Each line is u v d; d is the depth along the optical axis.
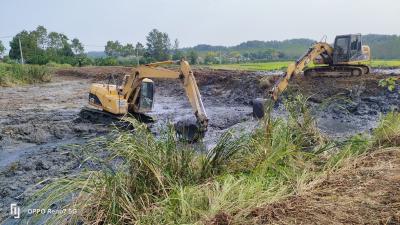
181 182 5.15
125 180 5.01
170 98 19.59
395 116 7.93
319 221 3.98
